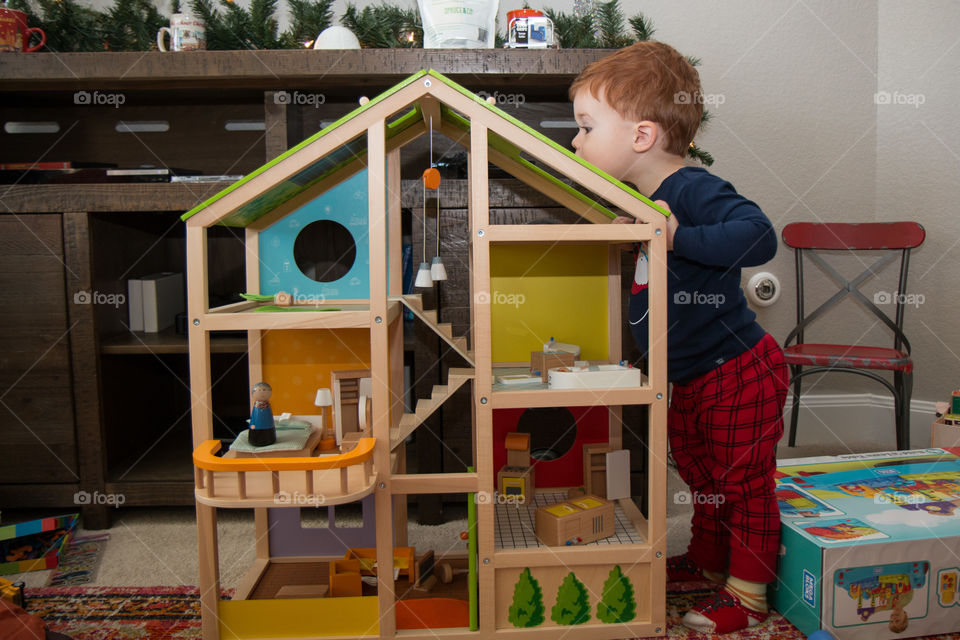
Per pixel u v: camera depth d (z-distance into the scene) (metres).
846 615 0.94
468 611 0.99
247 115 1.79
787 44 1.93
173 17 1.46
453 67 1.35
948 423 1.53
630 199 0.90
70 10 1.52
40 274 1.40
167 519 1.48
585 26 1.55
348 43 1.46
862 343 1.99
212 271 1.91
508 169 1.15
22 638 0.85
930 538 0.96
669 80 1.04
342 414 1.00
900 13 1.88
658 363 0.93
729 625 0.99
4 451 1.42
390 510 0.92
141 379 1.68
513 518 1.09
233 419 1.92
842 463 1.35
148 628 1.01
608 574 0.95
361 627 0.93
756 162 1.95
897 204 1.92
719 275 1.02
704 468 1.14
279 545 1.21
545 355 1.01
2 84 1.43
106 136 1.79
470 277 1.29
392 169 1.16
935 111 1.81
